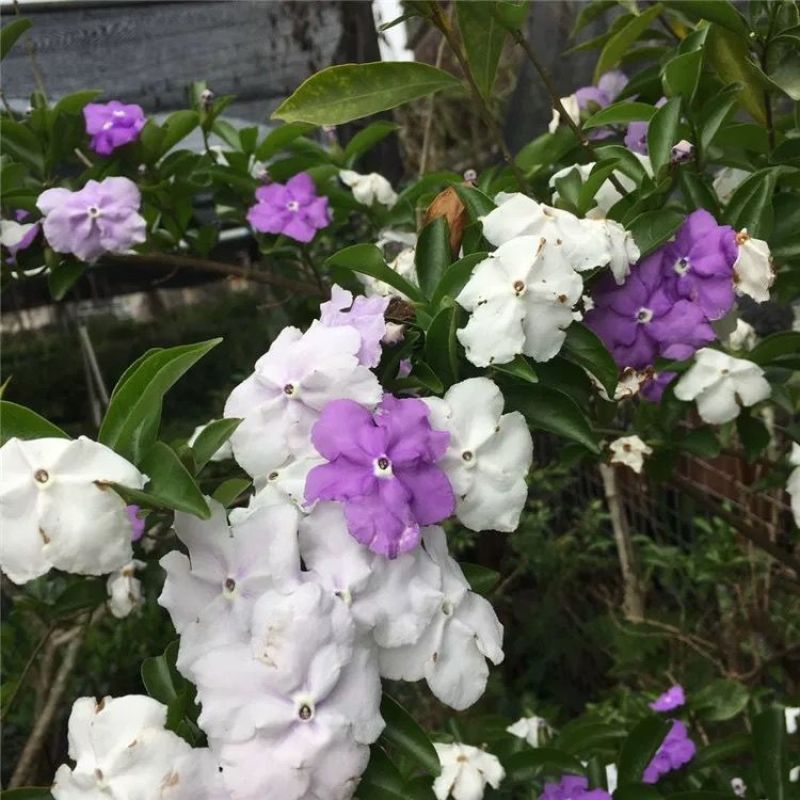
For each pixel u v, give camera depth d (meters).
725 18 0.33
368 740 0.22
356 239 0.72
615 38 0.43
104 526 0.21
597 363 0.28
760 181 0.32
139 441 0.23
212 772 0.23
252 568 0.23
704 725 0.63
